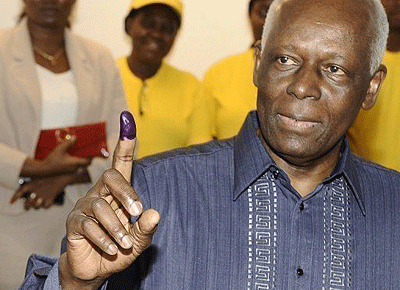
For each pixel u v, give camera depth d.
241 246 1.57
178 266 1.55
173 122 3.67
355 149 3.57
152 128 3.65
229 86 3.69
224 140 1.70
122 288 1.54
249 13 3.73
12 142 3.09
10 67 3.09
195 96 3.75
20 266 3.09
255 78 1.65
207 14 4.55
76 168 3.12
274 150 1.58
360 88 1.53
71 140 3.11
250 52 3.70
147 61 3.68
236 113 3.64
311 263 1.58
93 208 1.26
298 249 1.58
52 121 3.12
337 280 1.59
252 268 1.56
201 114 3.74
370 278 1.62
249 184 1.58
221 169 1.63
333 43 1.48
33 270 1.47
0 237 3.08
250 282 1.55
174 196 1.59
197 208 1.58
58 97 3.12
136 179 1.59
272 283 1.55
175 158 1.63
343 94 1.50
